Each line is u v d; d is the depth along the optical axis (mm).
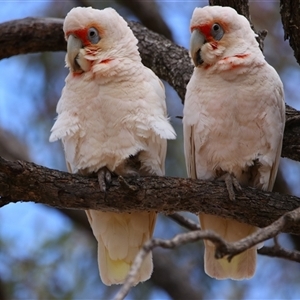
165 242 7715
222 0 12742
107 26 11609
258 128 11070
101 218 11602
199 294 16594
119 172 11367
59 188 10656
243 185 11117
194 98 11289
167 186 10766
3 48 15492
